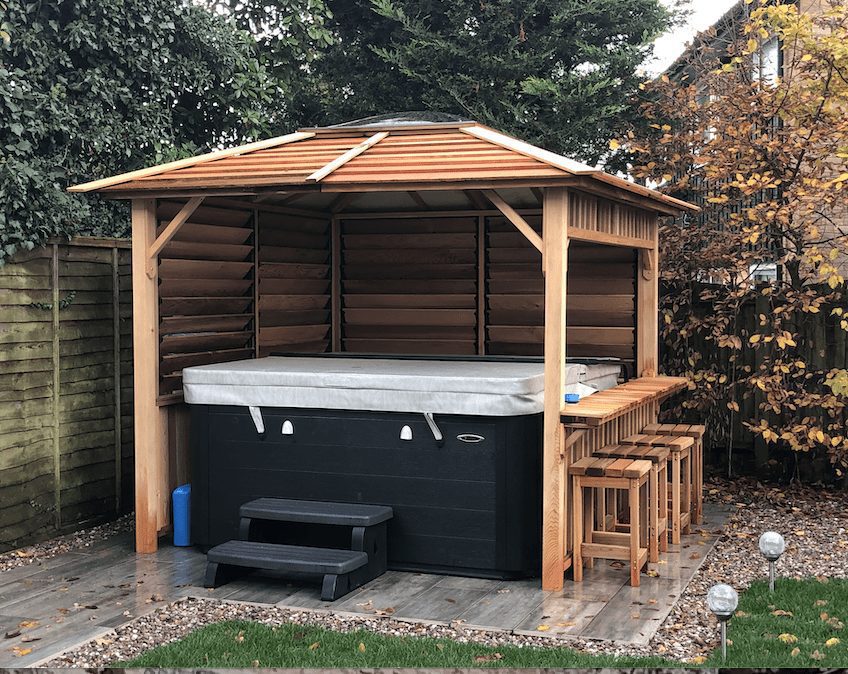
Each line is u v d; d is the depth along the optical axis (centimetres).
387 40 1402
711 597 466
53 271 701
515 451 599
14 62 778
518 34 1348
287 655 467
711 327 905
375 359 768
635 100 1144
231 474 666
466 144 659
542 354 856
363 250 897
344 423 636
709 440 932
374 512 608
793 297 829
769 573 599
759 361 891
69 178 796
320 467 643
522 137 1295
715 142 886
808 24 845
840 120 827
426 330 888
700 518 757
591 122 1268
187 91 968
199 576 616
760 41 968
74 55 843
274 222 816
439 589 586
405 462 622
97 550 683
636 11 1362
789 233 866
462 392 602
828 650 479
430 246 877
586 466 594
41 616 540
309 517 605
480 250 860
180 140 973
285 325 842
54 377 704
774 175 867
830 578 607
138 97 895
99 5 828
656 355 826
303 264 858
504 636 504
